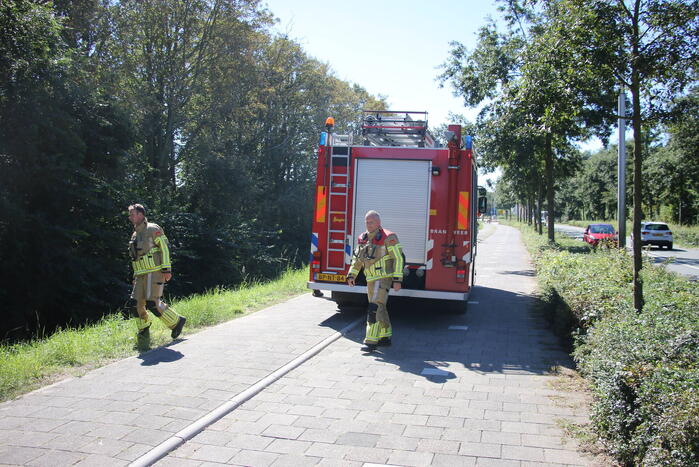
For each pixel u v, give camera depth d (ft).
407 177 28.02
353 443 12.84
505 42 62.13
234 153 90.22
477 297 38.47
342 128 117.29
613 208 262.26
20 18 40.73
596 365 14.07
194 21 76.89
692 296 19.77
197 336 23.77
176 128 80.02
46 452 11.99
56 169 42.19
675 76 17.75
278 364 19.27
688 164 136.77
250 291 38.58
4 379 16.44
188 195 76.95
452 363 20.26
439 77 66.23
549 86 18.42
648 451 10.21
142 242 21.63
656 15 16.88
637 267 17.93
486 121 65.41
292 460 11.95
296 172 112.68
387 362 20.31
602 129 46.78
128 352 20.67
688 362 12.00
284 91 107.14
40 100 41.39
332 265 28.96
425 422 14.19
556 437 13.20
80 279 44.24
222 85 80.94
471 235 28.22
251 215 91.97
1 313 41.52
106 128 50.16
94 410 14.53
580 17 17.75
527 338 24.89
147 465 11.60
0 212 38.63
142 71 76.28
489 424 14.06
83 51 60.54
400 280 22.43
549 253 44.65
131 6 71.20
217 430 13.58
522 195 148.05
